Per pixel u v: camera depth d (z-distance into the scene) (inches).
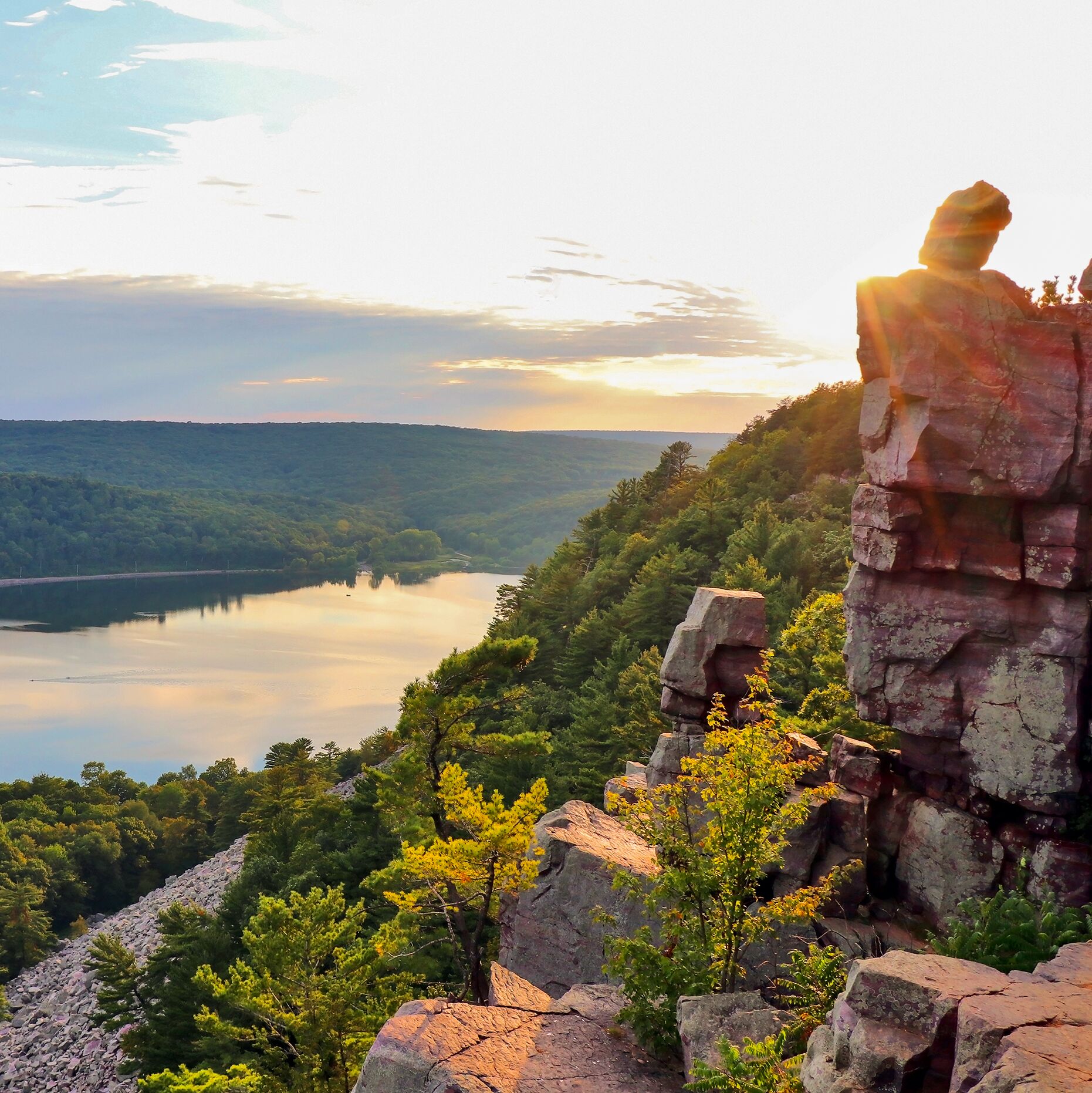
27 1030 2773.1
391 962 1243.8
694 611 949.8
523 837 860.0
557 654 3981.3
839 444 4825.3
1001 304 719.1
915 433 730.8
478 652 1278.3
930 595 769.6
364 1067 512.4
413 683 1295.5
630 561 4424.2
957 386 722.2
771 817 637.9
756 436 6328.7
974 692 759.1
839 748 839.1
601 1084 503.5
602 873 837.2
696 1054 506.0
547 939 863.1
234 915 2236.7
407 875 1147.9
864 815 792.3
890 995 382.9
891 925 759.1
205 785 5989.2
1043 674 727.7
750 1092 430.6
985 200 724.0
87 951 3476.9
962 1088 339.9
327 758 5251.0
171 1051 1791.3
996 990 374.0
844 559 2955.2
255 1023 1245.7
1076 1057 323.6
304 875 2064.5
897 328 736.3
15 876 4286.4
